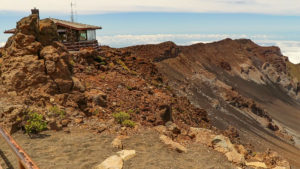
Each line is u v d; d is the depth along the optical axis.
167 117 18.69
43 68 15.63
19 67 15.30
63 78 16.28
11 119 11.24
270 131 105.38
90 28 32.34
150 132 13.85
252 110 124.69
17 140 10.41
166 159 10.62
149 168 9.44
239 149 15.87
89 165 8.88
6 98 13.69
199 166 10.59
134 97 20.42
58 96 14.92
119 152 10.33
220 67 199.12
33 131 11.27
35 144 10.18
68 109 14.34
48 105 14.02
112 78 23.30
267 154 17.27
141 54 149.38
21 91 14.74
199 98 111.94
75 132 12.08
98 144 10.99
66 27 31.44
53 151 9.69
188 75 148.00
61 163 8.77
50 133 11.49
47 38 17.42
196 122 31.30
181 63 157.88
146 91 23.66
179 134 14.83
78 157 9.46
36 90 14.83
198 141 14.32
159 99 22.97
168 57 157.75
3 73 15.62
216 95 132.12
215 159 11.97
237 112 115.25
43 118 12.19
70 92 16.08
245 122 102.06
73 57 23.97
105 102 17.06
